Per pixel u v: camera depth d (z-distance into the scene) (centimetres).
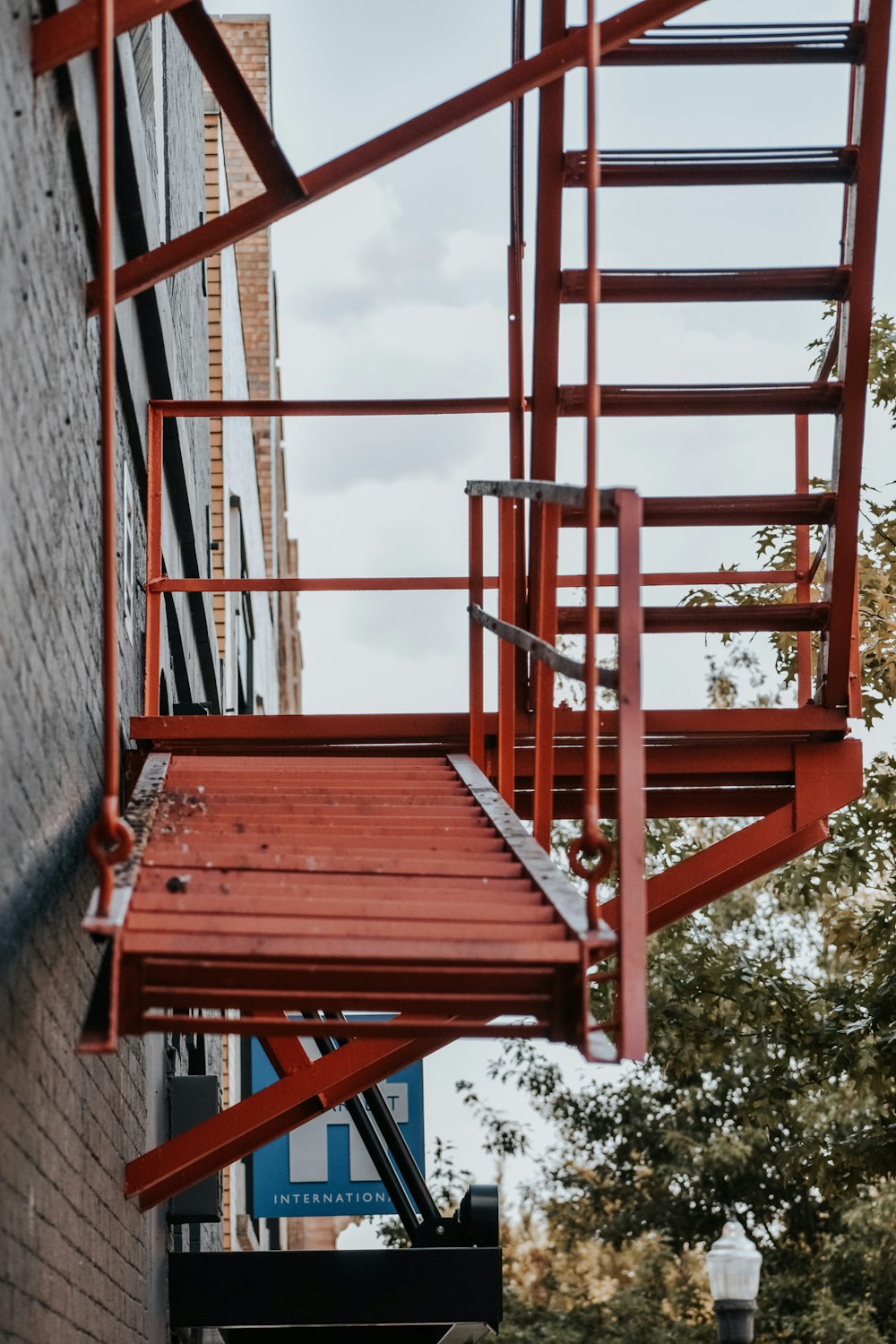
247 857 398
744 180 554
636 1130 2109
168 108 896
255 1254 712
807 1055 1139
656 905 601
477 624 581
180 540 916
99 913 313
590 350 343
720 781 637
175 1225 889
